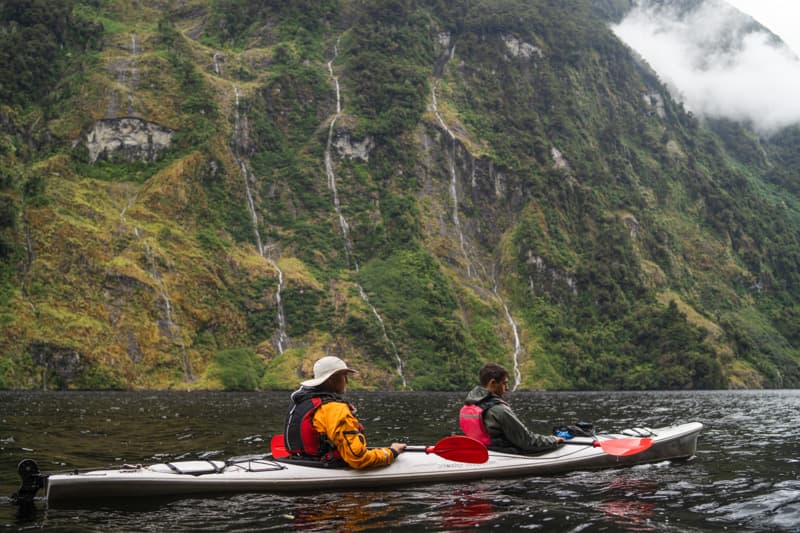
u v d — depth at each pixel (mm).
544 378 93000
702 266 137375
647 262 125562
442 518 8516
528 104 138875
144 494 9344
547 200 119625
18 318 68375
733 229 147375
